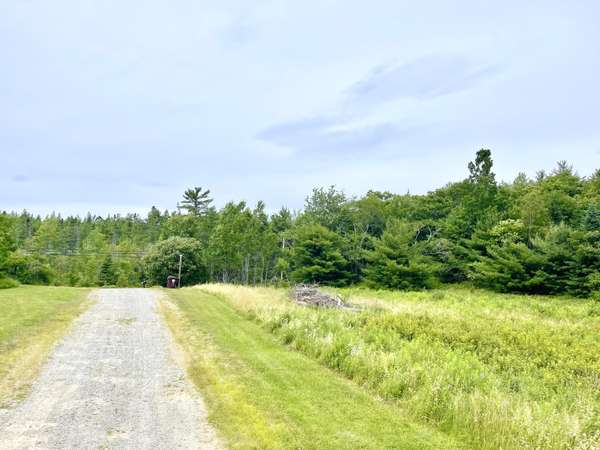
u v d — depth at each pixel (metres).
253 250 53.38
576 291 37.66
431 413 7.74
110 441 6.46
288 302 23.17
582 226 42.53
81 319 16.91
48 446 6.21
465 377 9.14
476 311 24.61
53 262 84.19
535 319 21.23
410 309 21.59
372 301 27.45
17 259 51.75
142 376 9.88
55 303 20.75
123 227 119.44
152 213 127.12
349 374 10.17
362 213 64.88
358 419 7.59
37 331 13.94
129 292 28.86
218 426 7.14
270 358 11.62
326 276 56.50
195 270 65.88
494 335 14.14
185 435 6.76
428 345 12.71
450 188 65.75
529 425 6.68
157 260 66.06
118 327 15.77
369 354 10.50
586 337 15.27
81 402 8.06
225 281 62.03
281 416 7.57
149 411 7.73
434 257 52.75
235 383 9.28
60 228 117.75
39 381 9.15
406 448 6.55
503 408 7.21
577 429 6.49
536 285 40.75
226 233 48.81
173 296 27.23
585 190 56.94
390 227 54.81
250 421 7.25
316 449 6.39
